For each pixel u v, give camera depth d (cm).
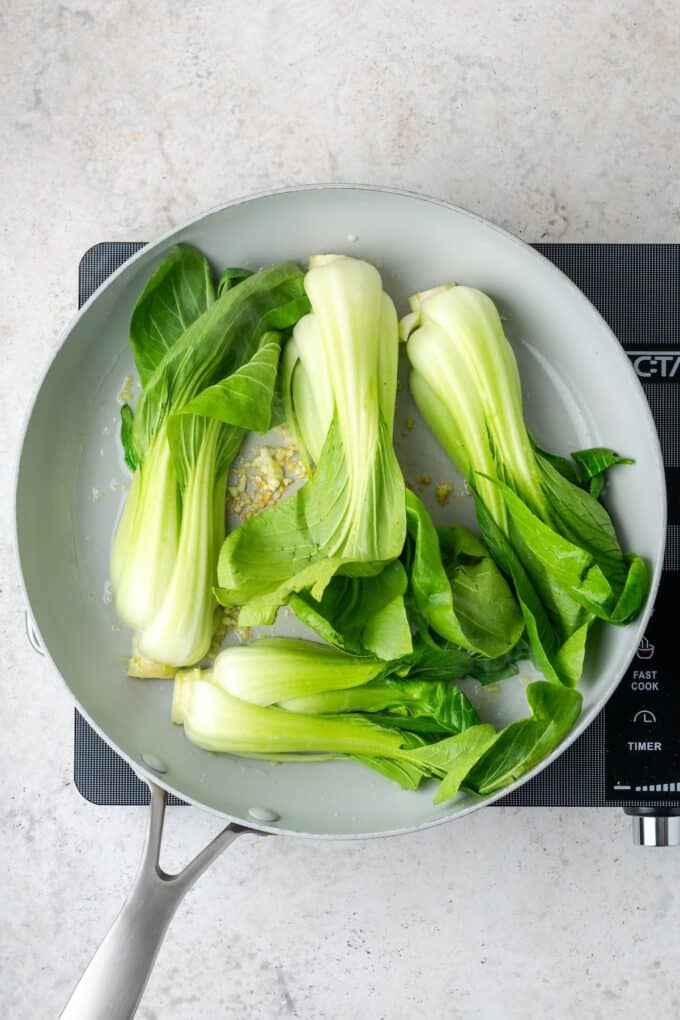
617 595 72
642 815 76
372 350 72
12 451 79
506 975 79
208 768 74
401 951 79
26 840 80
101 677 75
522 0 80
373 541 71
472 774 70
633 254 75
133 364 75
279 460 75
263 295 73
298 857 79
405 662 71
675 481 75
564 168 80
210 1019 79
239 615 72
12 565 80
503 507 72
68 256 80
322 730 72
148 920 67
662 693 75
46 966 79
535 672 74
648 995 79
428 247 74
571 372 75
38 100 80
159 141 80
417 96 80
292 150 80
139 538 73
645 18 80
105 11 80
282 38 80
